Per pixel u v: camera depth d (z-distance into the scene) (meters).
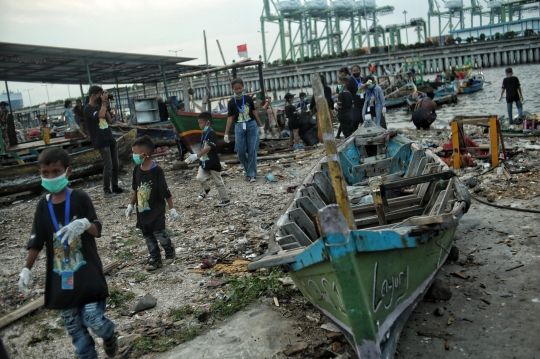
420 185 6.33
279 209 8.02
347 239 3.05
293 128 14.27
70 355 4.26
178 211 8.53
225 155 14.45
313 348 3.89
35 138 18.94
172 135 17.33
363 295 3.13
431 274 4.27
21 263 6.66
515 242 5.53
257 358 3.84
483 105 26.81
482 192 7.55
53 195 3.40
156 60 17.12
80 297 3.29
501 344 3.68
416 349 3.73
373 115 11.76
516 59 57.03
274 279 5.22
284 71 61.88
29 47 12.76
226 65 15.03
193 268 5.86
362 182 7.38
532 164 8.70
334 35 91.50
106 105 9.92
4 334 4.69
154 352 4.11
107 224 8.13
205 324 4.51
